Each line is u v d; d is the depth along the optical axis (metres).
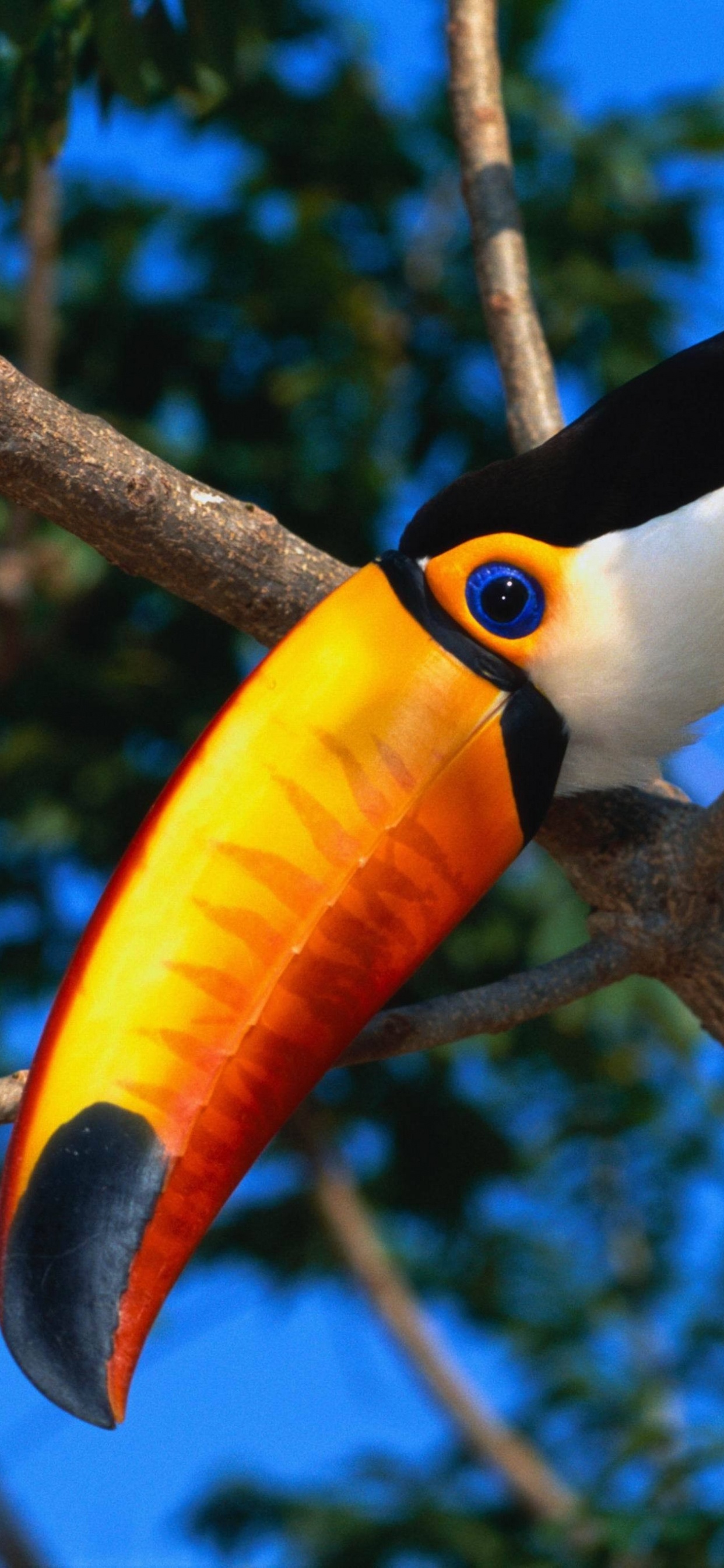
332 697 3.28
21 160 5.80
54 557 9.21
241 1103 3.04
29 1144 2.90
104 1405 2.73
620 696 3.45
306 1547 9.57
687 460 3.42
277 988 3.10
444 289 9.68
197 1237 2.96
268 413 9.60
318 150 9.60
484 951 9.26
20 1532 9.75
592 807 3.87
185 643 9.27
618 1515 7.06
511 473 3.45
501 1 9.82
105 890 3.14
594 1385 9.54
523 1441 9.73
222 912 3.09
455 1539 9.21
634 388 3.48
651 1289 10.30
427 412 9.62
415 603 3.41
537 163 9.75
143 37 5.63
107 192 9.60
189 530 3.59
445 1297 10.51
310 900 3.15
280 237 9.42
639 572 3.38
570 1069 9.95
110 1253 2.85
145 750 9.32
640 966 3.86
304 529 9.46
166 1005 3.01
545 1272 10.40
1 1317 2.78
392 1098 9.76
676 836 3.86
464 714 3.34
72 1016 3.00
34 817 9.25
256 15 5.78
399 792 3.25
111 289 9.52
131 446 3.54
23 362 9.30
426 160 9.73
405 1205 10.23
